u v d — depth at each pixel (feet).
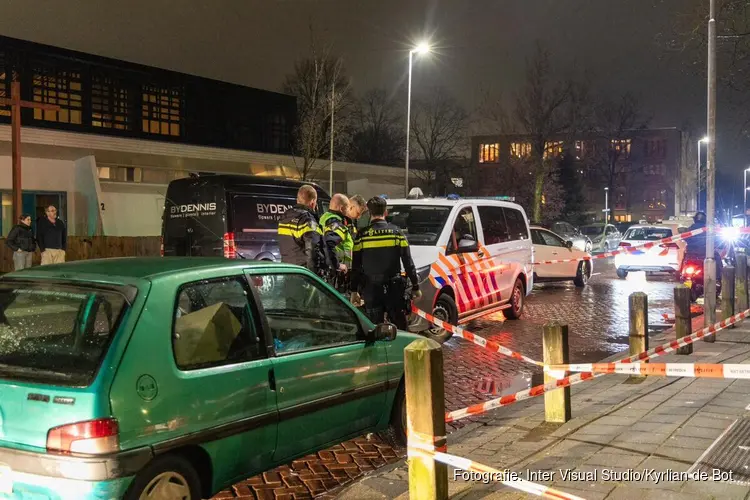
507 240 38.42
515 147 146.30
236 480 13.04
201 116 107.34
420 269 30.50
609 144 196.54
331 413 15.07
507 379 25.95
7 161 77.92
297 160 107.14
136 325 11.47
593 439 16.35
